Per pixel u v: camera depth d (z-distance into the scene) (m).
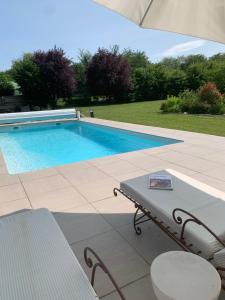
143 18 2.37
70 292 1.40
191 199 2.28
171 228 2.02
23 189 4.00
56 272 1.54
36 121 13.27
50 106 24.88
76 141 9.95
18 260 1.65
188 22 2.28
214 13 2.11
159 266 1.55
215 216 2.00
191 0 2.13
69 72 25.16
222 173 4.25
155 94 27.23
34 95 24.33
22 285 1.46
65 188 3.95
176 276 1.46
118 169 4.74
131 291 1.93
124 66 26.70
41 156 8.04
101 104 26.56
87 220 2.96
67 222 2.94
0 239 1.87
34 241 1.82
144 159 5.26
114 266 2.21
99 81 26.44
